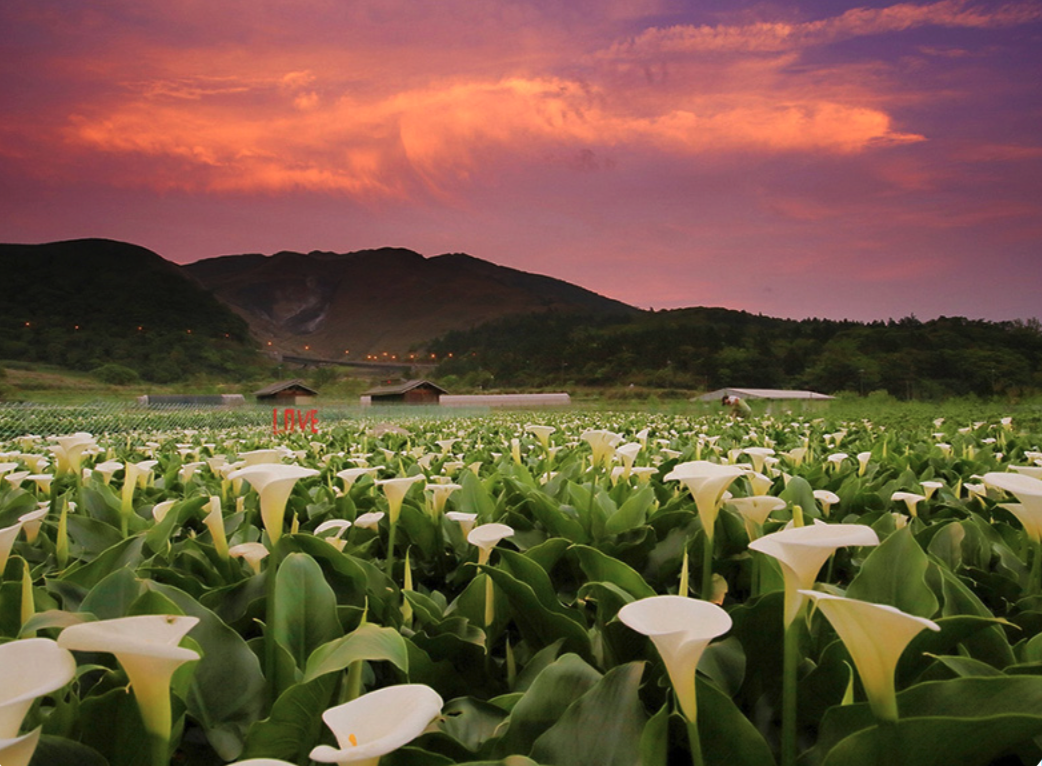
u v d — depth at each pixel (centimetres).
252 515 474
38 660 123
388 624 311
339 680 215
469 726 216
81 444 487
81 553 405
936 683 169
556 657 269
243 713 225
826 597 138
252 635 301
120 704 185
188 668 196
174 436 1908
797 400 6900
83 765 174
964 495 611
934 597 229
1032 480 227
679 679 142
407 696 135
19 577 321
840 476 616
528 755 187
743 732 174
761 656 236
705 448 927
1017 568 370
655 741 159
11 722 109
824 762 154
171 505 394
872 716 178
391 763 174
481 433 1587
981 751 148
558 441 1186
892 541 244
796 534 171
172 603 223
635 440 953
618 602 268
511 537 410
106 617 247
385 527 471
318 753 111
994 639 232
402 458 814
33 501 436
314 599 261
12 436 2320
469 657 275
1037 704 159
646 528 388
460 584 418
